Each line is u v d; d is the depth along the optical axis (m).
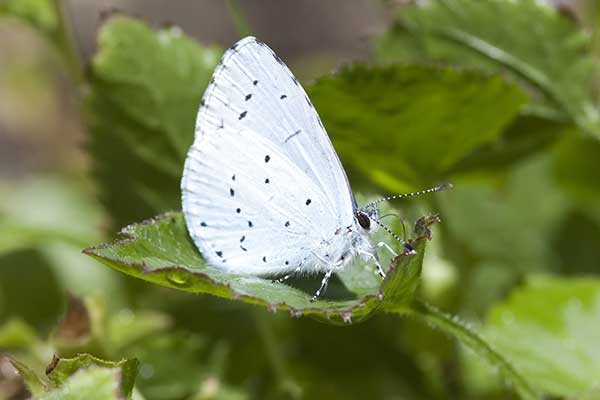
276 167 0.21
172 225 0.20
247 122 0.21
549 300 0.24
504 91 0.22
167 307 0.24
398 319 0.24
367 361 0.24
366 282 0.21
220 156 0.20
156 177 0.23
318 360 0.24
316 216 0.21
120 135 0.23
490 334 0.23
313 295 0.20
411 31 0.24
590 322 0.24
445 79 0.22
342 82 0.22
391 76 0.22
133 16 0.23
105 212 0.24
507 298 0.24
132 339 0.23
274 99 0.21
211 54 0.23
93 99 0.23
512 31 0.24
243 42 0.20
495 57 0.24
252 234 0.21
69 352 0.22
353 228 0.21
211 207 0.20
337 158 0.21
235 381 0.24
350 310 0.19
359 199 0.21
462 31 0.24
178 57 0.23
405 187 0.23
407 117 0.22
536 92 0.24
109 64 0.23
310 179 0.21
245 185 0.21
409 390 0.24
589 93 0.24
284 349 0.24
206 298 0.24
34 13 0.24
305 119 0.21
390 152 0.23
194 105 0.23
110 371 0.19
